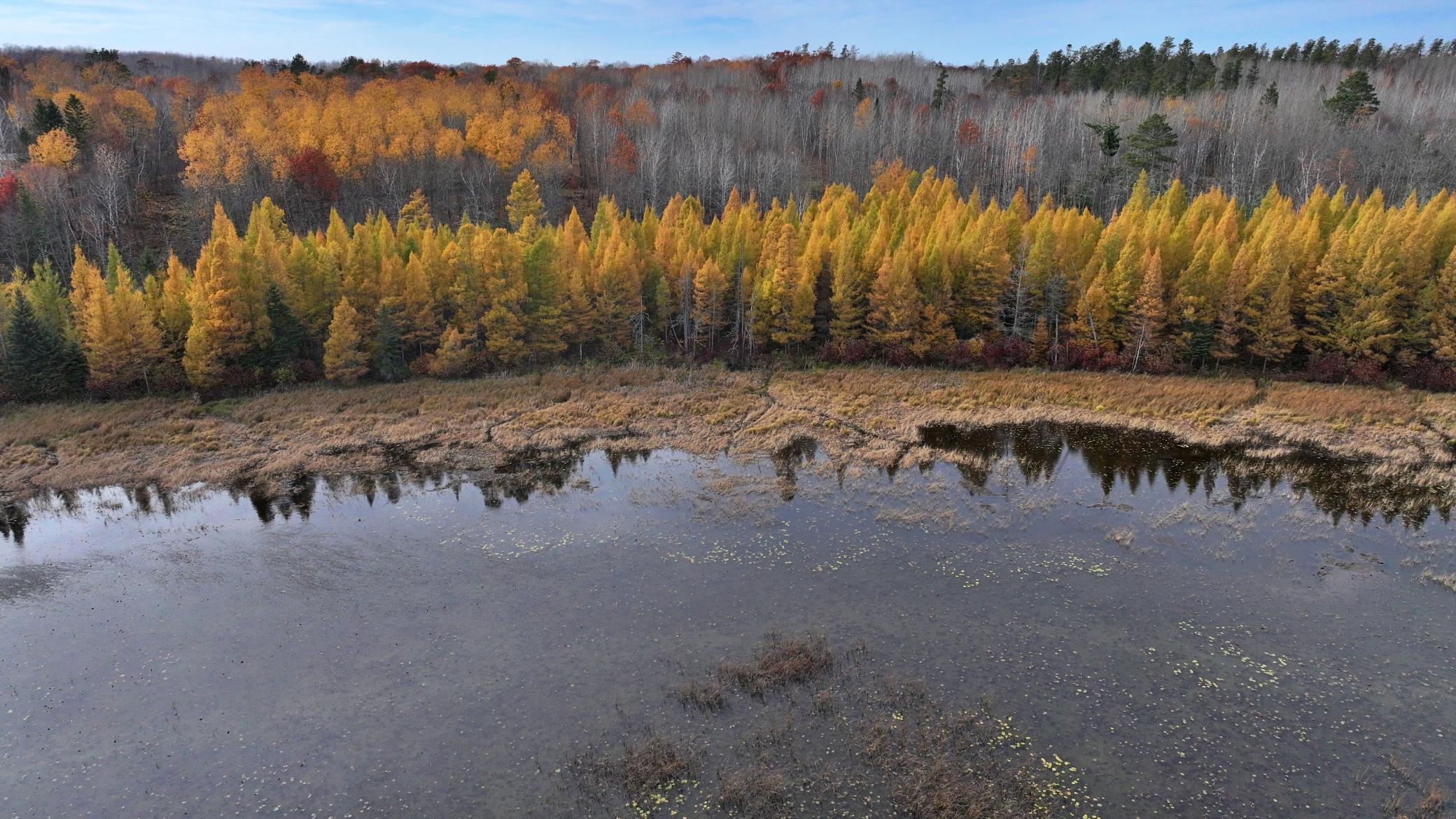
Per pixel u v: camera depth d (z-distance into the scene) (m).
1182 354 62.56
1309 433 48.12
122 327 55.56
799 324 66.69
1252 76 143.25
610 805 21.08
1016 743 22.95
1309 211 69.62
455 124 118.94
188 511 39.88
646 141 112.44
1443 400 52.59
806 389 59.81
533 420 53.34
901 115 126.88
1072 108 132.50
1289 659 26.64
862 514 38.62
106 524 38.44
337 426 51.81
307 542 36.22
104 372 55.88
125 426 51.28
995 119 123.69
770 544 35.62
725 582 32.34
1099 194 104.56
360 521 38.50
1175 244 65.19
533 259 65.19
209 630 29.39
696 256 72.00
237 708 25.12
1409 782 21.38
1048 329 66.75
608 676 26.44
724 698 25.12
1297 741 22.92
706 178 107.50
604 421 53.12
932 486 41.66
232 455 47.12
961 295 68.19
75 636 29.09
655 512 39.16
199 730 24.16
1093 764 22.16
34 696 25.80
